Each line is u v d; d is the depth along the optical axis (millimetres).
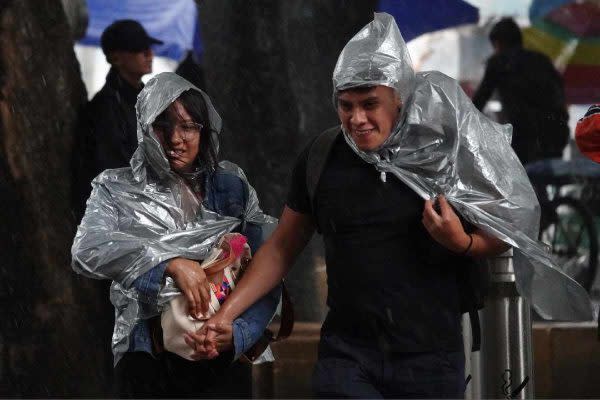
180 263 6258
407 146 5980
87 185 10617
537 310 6422
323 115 14000
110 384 10914
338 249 5988
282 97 13859
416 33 15172
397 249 5902
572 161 13930
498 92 14008
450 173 6004
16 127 10875
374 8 14328
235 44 13766
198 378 6469
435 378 5902
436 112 6012
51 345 10953
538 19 15469
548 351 11367
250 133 13836
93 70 12867
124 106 10281
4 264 10977
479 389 7516
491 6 15211
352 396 5867
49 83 10969
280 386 11086
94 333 10953
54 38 11094
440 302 5922
